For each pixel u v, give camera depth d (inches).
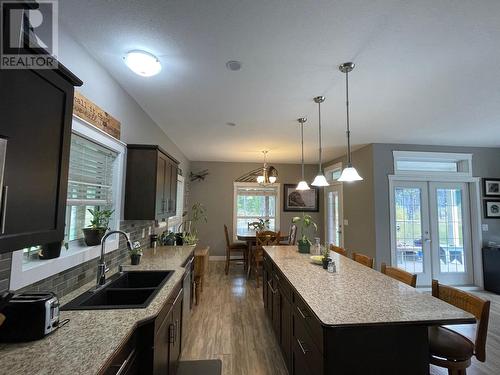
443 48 74.4
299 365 69.3
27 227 37.3
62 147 44.8
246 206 270.1
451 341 63.5
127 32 68.1
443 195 189.3
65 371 34.6
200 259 153.2
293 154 228.2
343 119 135.4
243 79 93.4
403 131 156.7
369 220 186.4
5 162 33.4
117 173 94.8
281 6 59.1
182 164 226.8
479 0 56.5
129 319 50.9
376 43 72.4
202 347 102.3
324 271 91.4
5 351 39.2
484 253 182.9
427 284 182.1
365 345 52.0
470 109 121.1
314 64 83.3
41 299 44.2
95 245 77.3
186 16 62.4
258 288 175.3
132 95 107.3
